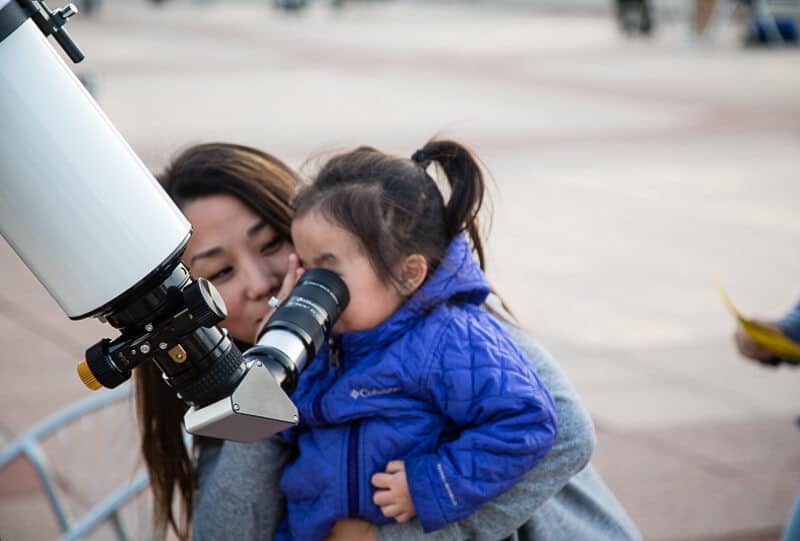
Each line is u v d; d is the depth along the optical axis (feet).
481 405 6.20
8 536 13.50
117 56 68.23
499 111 46.91
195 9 110.63
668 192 33.58
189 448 8.04
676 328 22.15
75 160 4.18
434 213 6.48
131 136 40.93
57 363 20.98
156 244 4.34
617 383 19.40
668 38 77.05
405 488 6.23
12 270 27.32
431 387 6.29
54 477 14.66
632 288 24.77
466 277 6.52
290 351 5.44
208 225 7.17
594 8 103.50
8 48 4.11
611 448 16.81
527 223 30.53
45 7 4.26
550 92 52.13
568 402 6.63
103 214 4.23
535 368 6.73
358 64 64.34
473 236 6.93
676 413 18.11
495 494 6.19
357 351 6.51
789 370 19.88
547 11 106.11
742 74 57.67
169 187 7.30
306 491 6.57
